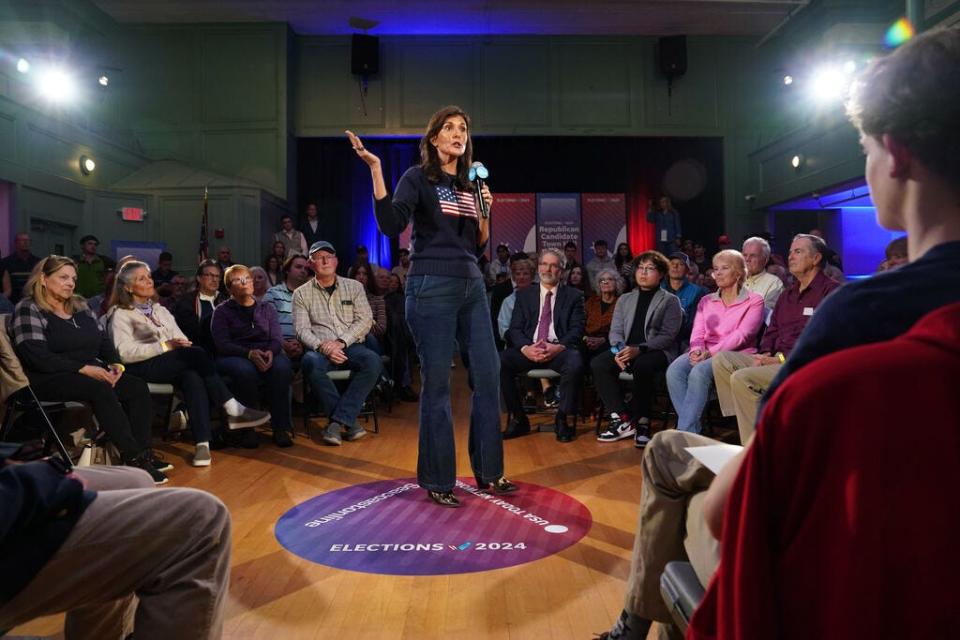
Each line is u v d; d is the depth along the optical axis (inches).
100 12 398.6
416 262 107.6
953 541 21.5
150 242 358.3
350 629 69.2
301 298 175.5
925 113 25.0
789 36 421.7
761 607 23.2
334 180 440.8
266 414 154.3
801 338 27.6
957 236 25.7
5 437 120.0
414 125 432.5
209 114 421.1
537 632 68.3
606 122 436.8
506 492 117.0
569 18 412.5
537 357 163.9
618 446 155.9
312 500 114.5
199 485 125.4
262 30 419.8
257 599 76.1
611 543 92.7
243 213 385.1
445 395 109.7
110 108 419.2
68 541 39.4
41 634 67.7
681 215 451.5
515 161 451.8
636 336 167.9
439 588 78.8
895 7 362.3
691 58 438.0
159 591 43.2
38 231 316.5
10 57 302.7
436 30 428.1
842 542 22.1
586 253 453.7
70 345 132.3
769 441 23.9
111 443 135.2
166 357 148.3
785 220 435.2
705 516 30.3
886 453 21.8
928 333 23.1
